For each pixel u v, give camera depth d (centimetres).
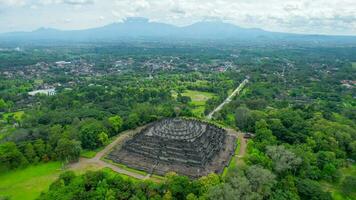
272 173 13062
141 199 11500
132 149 16562
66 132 17388
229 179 12038
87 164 15500
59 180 12419
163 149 16088
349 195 13300
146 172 14700
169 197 11556
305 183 13025
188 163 15075
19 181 13800
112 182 12338
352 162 17038
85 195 11381
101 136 17475
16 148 15300
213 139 17862
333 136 18212
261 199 11369
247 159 14862
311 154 15400
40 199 11144
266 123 19762
